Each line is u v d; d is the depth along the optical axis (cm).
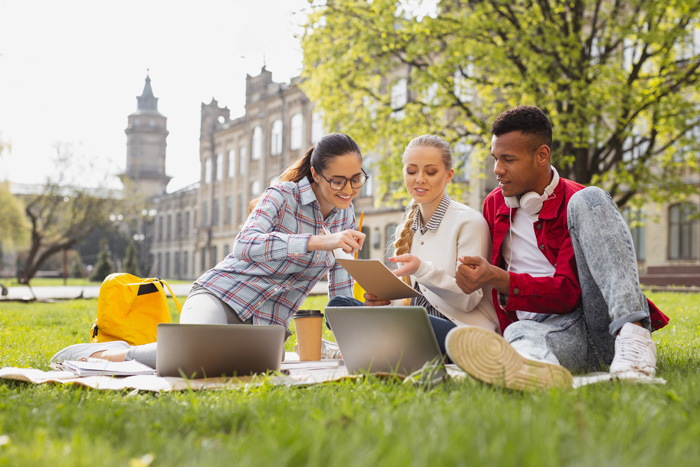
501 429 155
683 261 2153
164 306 423
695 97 1470
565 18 1355
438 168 337
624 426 159
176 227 5975
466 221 334
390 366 275
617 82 1281
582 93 1225
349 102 1606
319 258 372
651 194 1423
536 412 179
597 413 184
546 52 1285
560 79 1244
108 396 244
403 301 357
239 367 292
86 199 3897
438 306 332
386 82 2891
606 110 1237
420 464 132
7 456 153
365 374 257
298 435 158
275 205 362
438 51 1461
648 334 267
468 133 1486
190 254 5669
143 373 318
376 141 1569
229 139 4900
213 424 196
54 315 961
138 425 191
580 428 161
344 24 1527
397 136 1511
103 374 303
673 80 1376
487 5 1334
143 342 411
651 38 1252
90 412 210
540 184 312
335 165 349
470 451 141
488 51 1330
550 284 291
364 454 141
